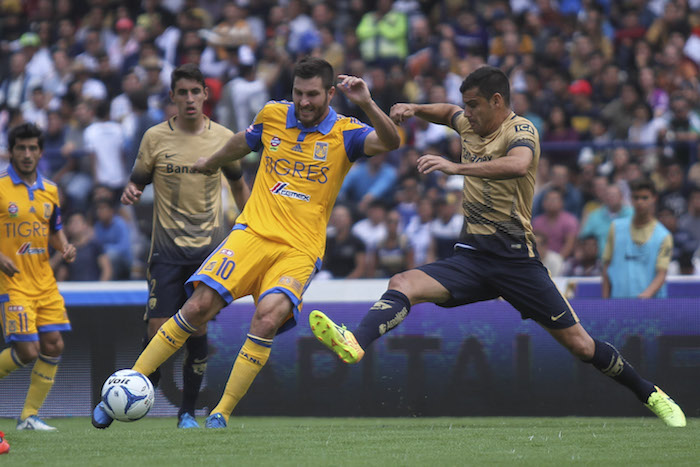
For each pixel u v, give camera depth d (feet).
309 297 97.04
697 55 175.63
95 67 180.14
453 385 83.20
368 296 96.58
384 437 55.31
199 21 179.01
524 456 46.93
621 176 126.72
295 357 84.79
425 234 122.42
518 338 82.89
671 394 81.20
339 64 166.30
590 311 82.69
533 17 174.19
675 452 49.06
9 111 165.89
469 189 63.05
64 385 85.51
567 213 119.96
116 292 92.43
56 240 75.05
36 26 201.36
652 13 183.62
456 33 176.35
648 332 81.92
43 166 138.62
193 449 49.01
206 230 68.80
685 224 118.62
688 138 137.39
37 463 43.50
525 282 62.54
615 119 144.97
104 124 140.05
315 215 59.16
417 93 157.28
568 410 82.02
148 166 68.85
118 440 53.06
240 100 146.61
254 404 84.69
